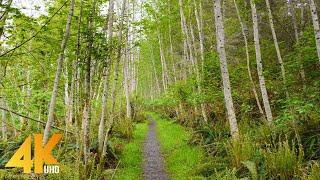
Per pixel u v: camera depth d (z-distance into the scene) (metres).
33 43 8.80
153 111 49.12
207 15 26.55
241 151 9.42
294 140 9.06
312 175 6.88
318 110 9.41
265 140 10.23
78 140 9.65
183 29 24.22
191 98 19.30
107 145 12.91
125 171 11.34
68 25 8.02
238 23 23.67
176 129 22.77
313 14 10.75
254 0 14.98
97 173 9.43
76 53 10.45
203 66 17.66
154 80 60.19
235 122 11.02
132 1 19.00
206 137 14.64
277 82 16.08
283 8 23.64
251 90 17.88
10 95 12.50
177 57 39.03
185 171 10.66
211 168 9.93
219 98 17.80
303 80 12.84
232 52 23.97
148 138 19.52
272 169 8.12
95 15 10.91
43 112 15.41
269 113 13.26
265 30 24.19
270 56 20.00
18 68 12.59
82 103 10.95
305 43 13.76
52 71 12.50
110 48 11.39
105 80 12.29
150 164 12.54
